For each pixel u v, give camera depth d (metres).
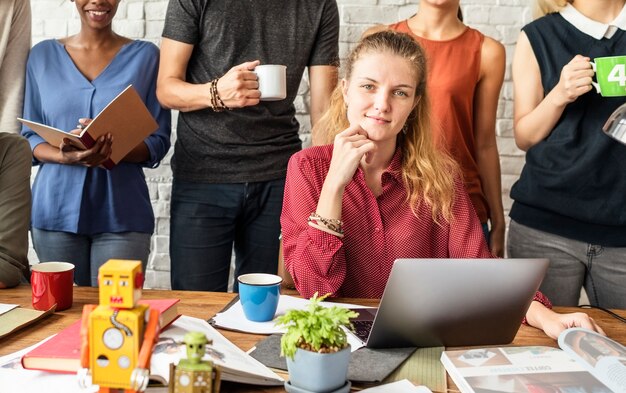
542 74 1.88
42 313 1.16
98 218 2.04
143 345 0.71
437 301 1.01
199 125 2.06
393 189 1.46
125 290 0.70
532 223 1.90
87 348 0.72
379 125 1.36
